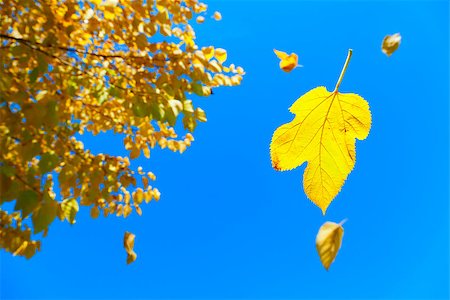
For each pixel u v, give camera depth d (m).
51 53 1.96
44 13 1.98
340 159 0.43
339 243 0.32
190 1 2.52
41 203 1.25
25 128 1.61
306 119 0.44
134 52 2.60
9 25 2.08
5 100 1.64
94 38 2.60
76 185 2.30
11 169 1.39
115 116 2.86
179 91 2.40
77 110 2.78
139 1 2.26
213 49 2.48
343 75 0.44
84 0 2.36
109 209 2.73
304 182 0.44
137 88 2.36
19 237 1.89
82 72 2.25
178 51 2.44
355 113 0.44
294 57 0.44
